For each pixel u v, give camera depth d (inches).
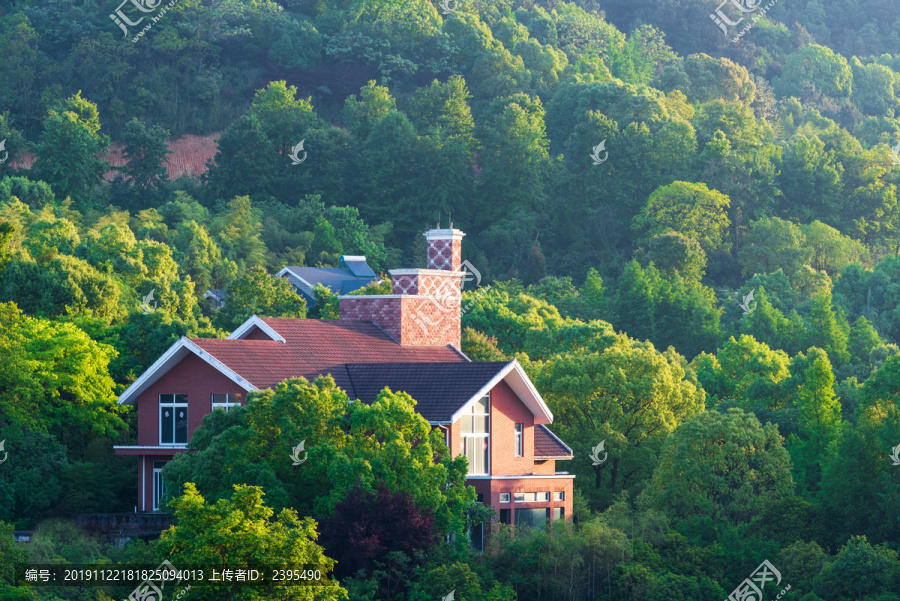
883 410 7416.3
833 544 6752.0
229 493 5002.5
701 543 6515.8
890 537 6692.9
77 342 7327.8
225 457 5078.7
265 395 5221.5
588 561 5664.4
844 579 5851.4
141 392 6338.6
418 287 7106.3
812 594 5816.9
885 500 6712.6
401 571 4948.3
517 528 5954.7
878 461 7037.4
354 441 5236.2
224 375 6038.4
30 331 7332.7
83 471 6756.9
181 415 6254.9
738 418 7224.4
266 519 4347.9
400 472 5172.2
